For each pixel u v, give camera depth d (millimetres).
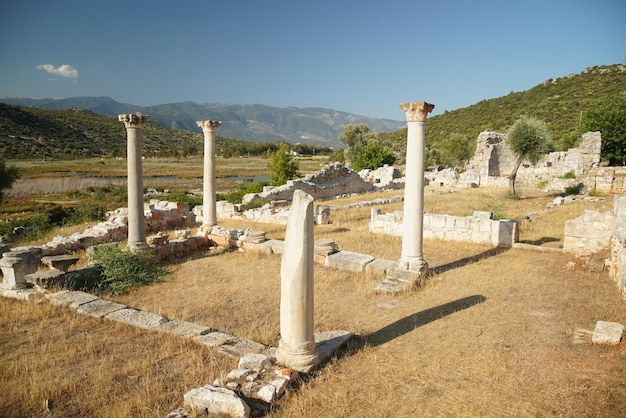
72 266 12031
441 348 6863
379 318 8289
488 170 39531
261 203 24094
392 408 5266
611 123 35125
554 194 29938
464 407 5246
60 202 39250
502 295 9344
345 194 32562
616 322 7383
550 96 82250
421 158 10547
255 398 5324
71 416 5195
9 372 6184
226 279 11156
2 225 22500
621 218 10969
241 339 7191
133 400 5426
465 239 14961
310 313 6133
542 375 5914
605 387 5406
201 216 21406
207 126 15766
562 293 9430
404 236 10906
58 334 7586
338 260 11984
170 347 6996
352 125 64812
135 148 12531
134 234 12727
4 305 9070
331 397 5504
